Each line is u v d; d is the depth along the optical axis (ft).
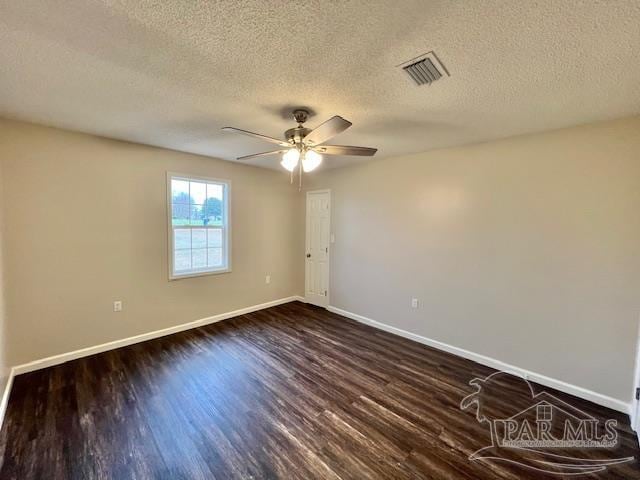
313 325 12.89
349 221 13.73
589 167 7.50
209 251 12.96
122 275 10.27
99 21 4.01
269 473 5.31
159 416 6.78
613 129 7.16
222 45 4.55
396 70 5.21
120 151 9.99
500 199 9.05
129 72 5.39
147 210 10.75
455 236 10.14
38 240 8.55
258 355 9.95
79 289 9.37
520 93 5.99
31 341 8.55
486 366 9.44
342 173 13.94
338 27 4.09
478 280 9.62
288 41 4.43
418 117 7.36
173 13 3.85
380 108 6.82
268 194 14.92
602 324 7.45
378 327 12.67
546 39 4.25
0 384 6.80
